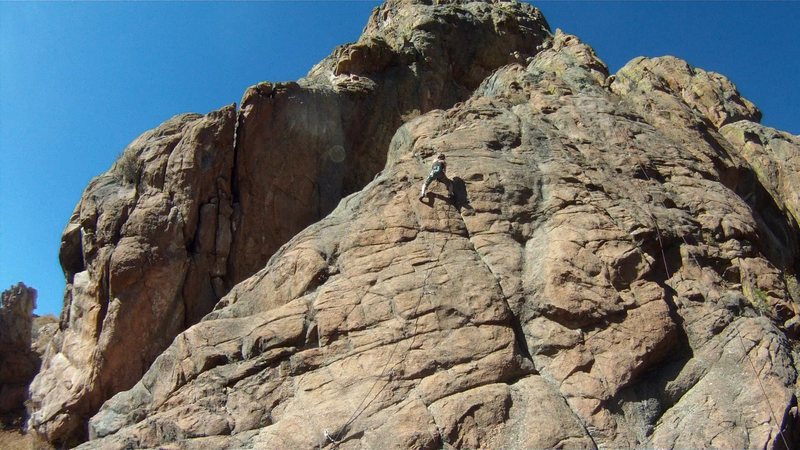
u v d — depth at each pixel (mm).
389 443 12320
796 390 13273
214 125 21344
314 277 15469
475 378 13312
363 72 27484
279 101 23156
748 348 13969
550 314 14578
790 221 21969
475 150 18719
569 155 18953
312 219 22281
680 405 13422
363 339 14047
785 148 23672
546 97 21953
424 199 16953
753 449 12195
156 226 19531
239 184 21375
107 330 18156
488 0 36781
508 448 12352
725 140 23891
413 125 20672
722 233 17422
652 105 22859
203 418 13352
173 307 18938
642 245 16031
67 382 18344
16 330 28953
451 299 14570
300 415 13016
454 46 30969
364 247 15875
